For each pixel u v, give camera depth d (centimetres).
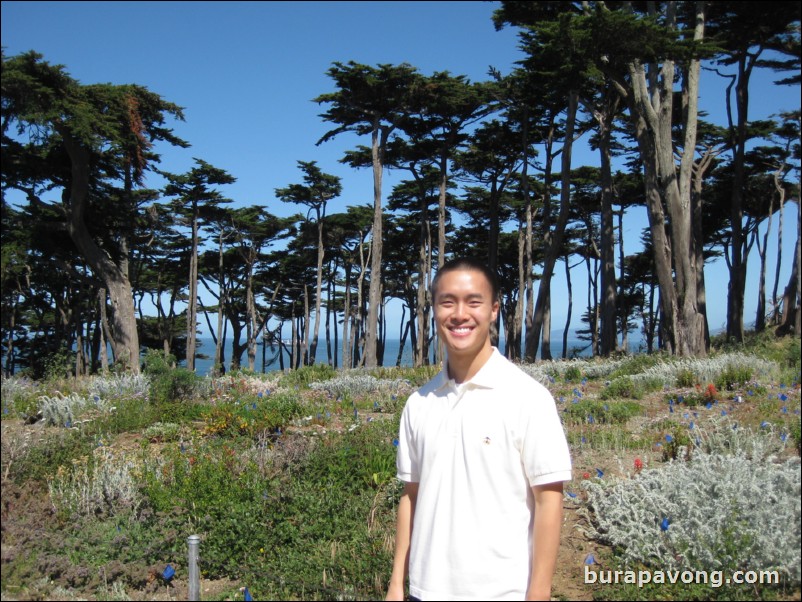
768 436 655
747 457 618
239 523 557
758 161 2684
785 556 436
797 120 2328
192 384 1187
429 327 4534
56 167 2341
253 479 645
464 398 297
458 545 286
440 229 3472
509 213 4159
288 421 934
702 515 485
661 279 1850
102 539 532
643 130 1903
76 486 623
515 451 287
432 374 1683
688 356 1666
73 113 1962
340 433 845
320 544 550
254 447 748
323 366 1845
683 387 1234
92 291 3800
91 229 2564
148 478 636
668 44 1675
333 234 4488
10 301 2662
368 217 4394
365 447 737
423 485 301
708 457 550
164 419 991
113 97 2239
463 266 305
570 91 2158
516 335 3775
